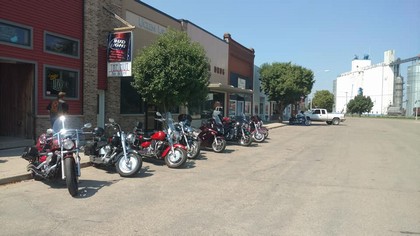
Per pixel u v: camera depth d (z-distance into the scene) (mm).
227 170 10070
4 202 6363
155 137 10102
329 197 7238
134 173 8688
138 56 14484
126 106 17141
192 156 11977
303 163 11680
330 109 121562
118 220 5523
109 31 14938
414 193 7695
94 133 9312
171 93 13656
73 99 13703
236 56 33875
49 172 7141
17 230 5023
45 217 5598
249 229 5254
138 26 17891
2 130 12828
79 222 5398
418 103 112000
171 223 5441
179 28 22109
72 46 13680
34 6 11875
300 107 71625
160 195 7082
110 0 15680
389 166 11344
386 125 44594
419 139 22266
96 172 9203
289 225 5469
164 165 10547
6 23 10914
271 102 49688
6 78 12594
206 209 6207
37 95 12109
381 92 123625
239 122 16750
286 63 38938
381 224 5609
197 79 13906
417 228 5449
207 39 26594
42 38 12250
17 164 8961
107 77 15617
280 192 7578
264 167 10742
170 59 13523
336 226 5473
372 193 7648
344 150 15680
